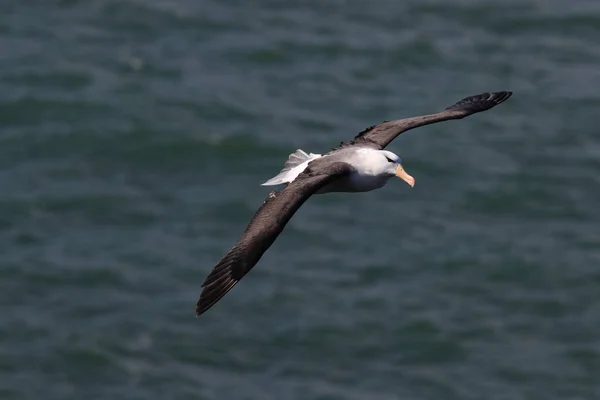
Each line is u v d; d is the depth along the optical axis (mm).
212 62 48438
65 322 33000
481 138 43000
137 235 37000
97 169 40938
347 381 30859
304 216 37844
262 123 43812
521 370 31359
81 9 52156
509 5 53281
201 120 43750
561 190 39688
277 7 53000
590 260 35906
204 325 32844
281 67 48219
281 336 32438
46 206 38375
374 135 17844
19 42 49406
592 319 33344
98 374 31188
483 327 32969
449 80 47625
